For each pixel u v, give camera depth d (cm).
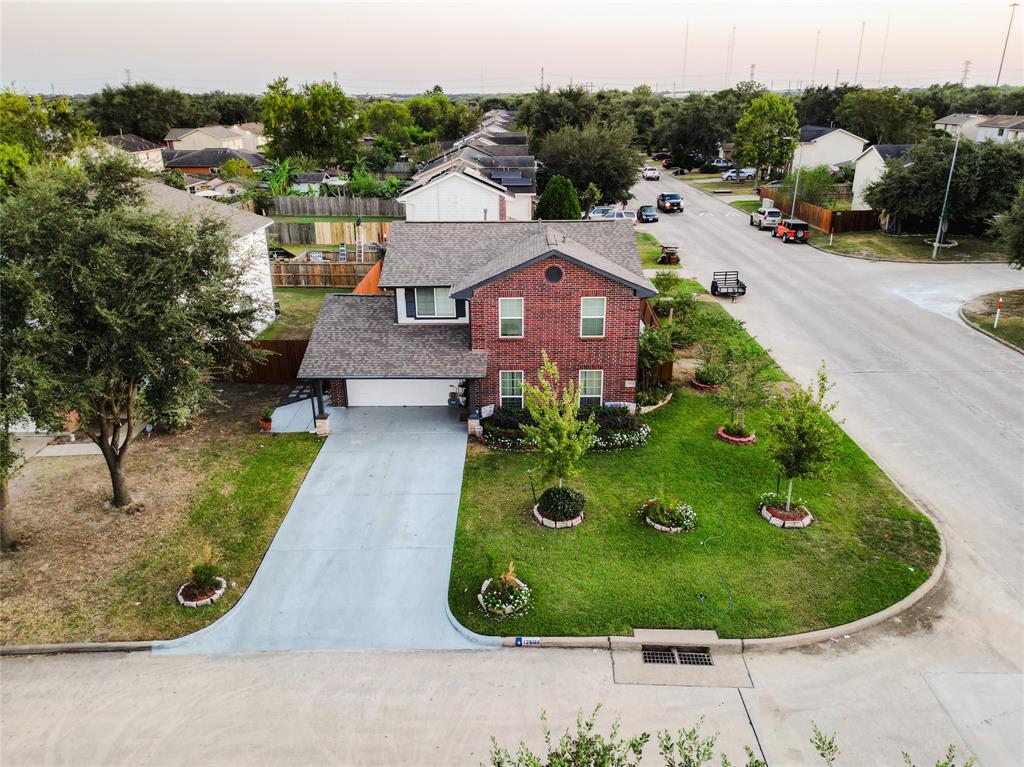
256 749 1280
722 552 1800
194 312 1800
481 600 1622
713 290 3912
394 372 2386
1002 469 2144
